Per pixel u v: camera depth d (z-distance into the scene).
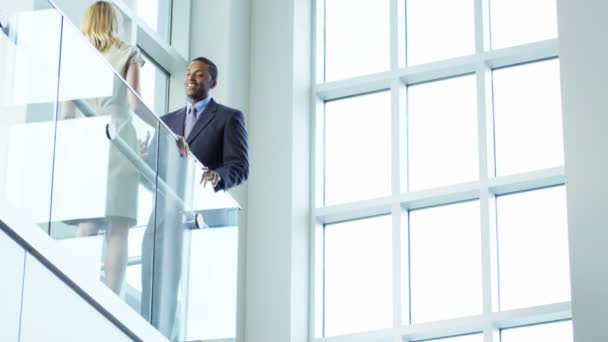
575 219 11.84
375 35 14.53
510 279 13.02
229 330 9.10
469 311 13.16
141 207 7.97
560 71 12.34
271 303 13.23
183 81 13.59
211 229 8.96
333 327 13.68
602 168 11.89
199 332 8.66
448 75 14.03
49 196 7.09
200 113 10.00
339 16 14.70
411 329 13.10
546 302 12.80
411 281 13.53
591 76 12.21
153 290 8.11
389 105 14.23
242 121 9.93
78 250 7.34
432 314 13.32
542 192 13.18
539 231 13.06
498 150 13.53
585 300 11.60
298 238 13.52
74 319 7.29
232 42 13.81
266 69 14.06
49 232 7.10
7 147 6.75
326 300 13.78
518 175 13.09
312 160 14.03
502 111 13.65
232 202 9.39
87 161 7.45
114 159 7.71
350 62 14.52
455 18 14.21
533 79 13.61
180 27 13.78
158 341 8.11
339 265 13.88
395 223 13.57
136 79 8.84
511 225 13.21
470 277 13.26
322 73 14.52
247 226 13.55
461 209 13.53
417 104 14.12
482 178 13.31
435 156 13.84
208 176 8.94
